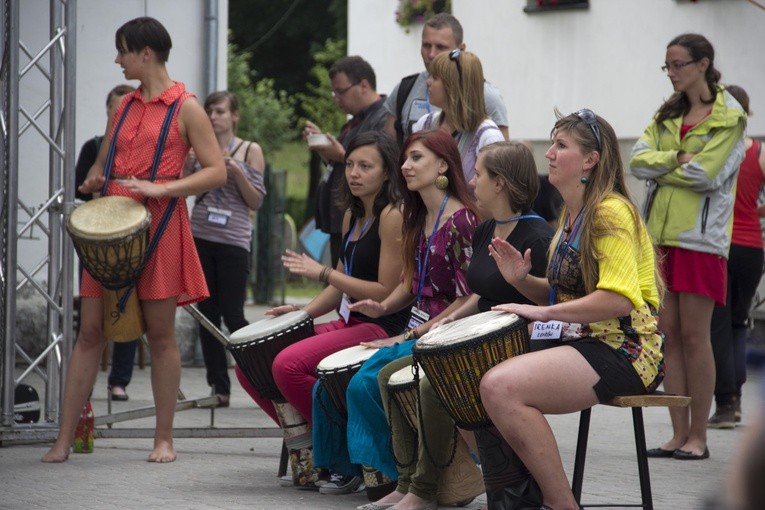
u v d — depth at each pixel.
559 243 10.72
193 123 15.43
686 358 16.41
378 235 13.86
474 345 10.02
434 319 12.56
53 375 17.92
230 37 109.56
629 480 14.37
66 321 17.22
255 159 21.88
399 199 13.62
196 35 29.14
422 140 12.66
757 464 2.22
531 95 35.47
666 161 16.36
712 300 16.25
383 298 13.59
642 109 32.50
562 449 17.05
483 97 15.17
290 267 13.77
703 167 16.19
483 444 10.45
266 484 14.08
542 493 10.12
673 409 16.55
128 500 12.71
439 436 11.65
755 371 2.34
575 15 34.16
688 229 16.27
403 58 39.97
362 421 12.27
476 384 10.16
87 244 14.22
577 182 10.46
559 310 9.95
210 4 29.00
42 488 13.48
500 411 9.84
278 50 109.62
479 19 36.81
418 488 11.91
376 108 20.12
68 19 16.92
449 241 12.52
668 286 16.31
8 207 16.92
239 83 87.62
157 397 15.91
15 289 17.05
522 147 11.67
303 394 13.18
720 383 19.31
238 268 21.38
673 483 14.20
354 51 41.34
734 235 19.41
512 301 11.57
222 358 21.77
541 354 9.98
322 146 19.39
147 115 15.52
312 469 13.60
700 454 16.19
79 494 13.09
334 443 13.07
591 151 10.39
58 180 17.61
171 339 15.84
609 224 10.07
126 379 22.53
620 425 19.73
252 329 13.79
